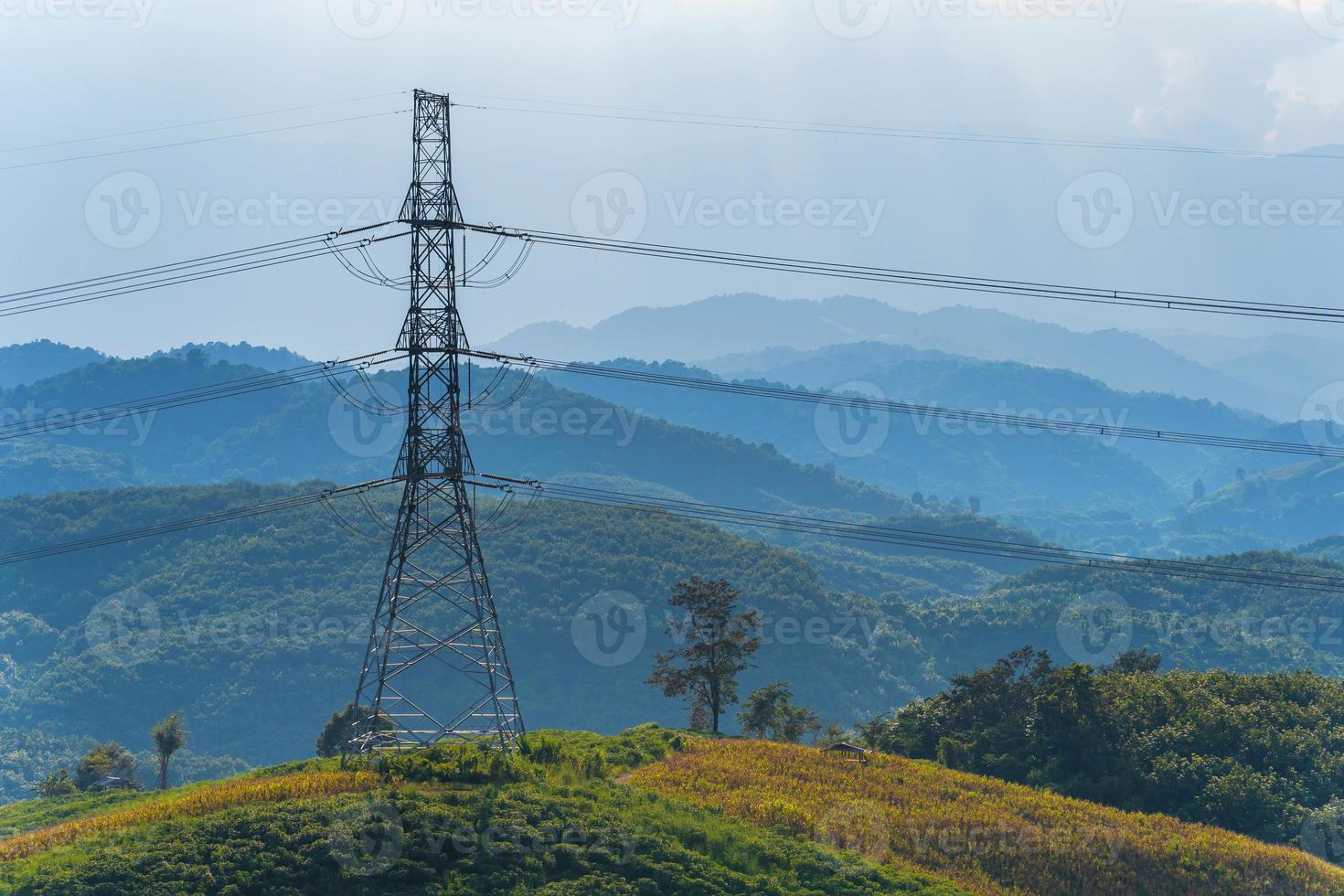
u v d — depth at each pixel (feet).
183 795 485.56
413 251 474.49
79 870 369.71
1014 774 653.71
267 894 364.17
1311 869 485.56
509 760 462.19
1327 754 611.06
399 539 467.11
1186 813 584.40
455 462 470.80
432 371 473.26
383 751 465.88
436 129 483.10
